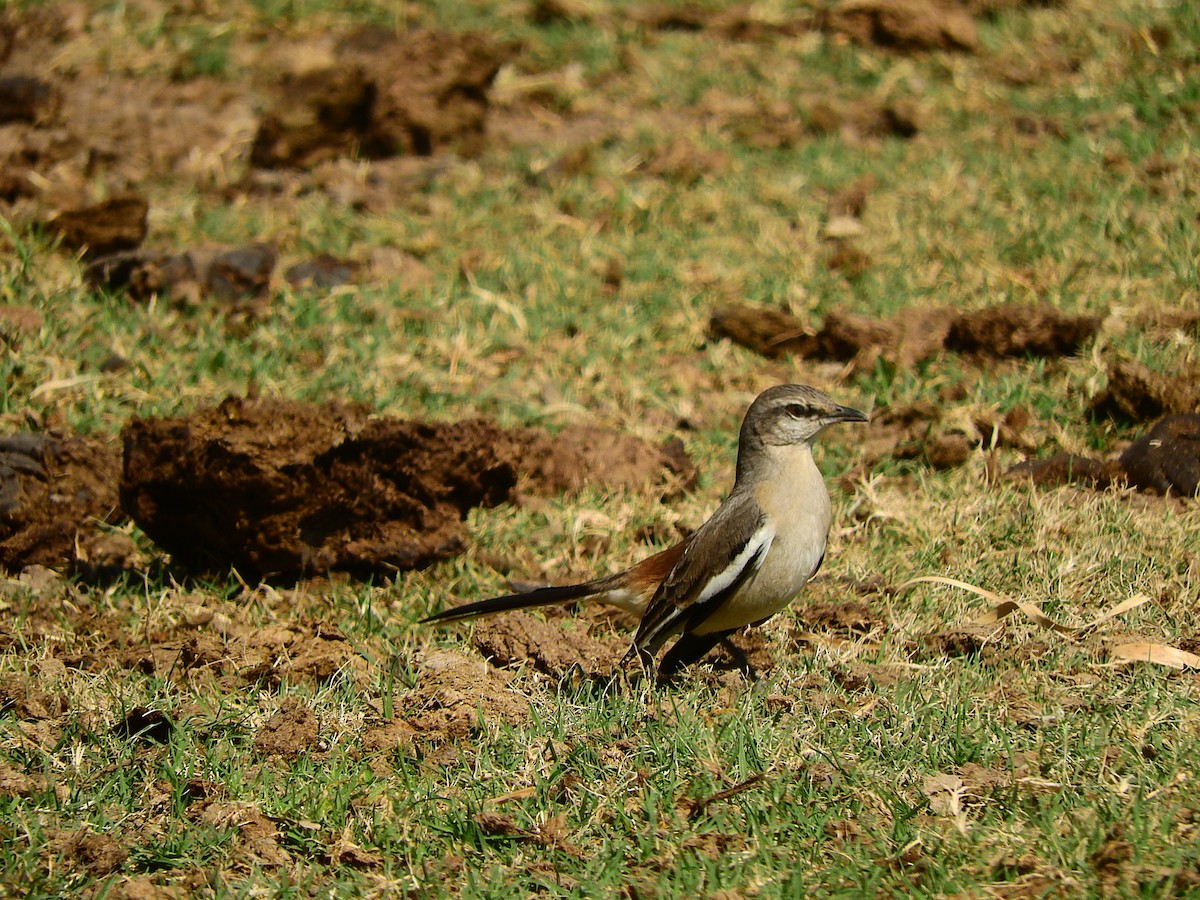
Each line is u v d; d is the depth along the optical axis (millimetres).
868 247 16391
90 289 15258
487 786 8367
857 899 7023
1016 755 8258
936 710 8883
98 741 8914
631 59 20594
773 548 9828
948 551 11414
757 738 8570
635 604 10234
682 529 12133
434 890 7445
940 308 14781
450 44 18844
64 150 18516
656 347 15109
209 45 20719
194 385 13758
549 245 16750
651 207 17391
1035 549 11180
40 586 11289
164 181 18109
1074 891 6938
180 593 11273
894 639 10234
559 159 18281
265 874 7715
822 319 15156
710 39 21359
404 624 10844
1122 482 12219
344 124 18719
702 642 10203
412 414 13539
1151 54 19906
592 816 8016
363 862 7723
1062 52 20422
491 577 11641
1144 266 15383
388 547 11547
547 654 10055
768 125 19047
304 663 9883
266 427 11047
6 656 10133
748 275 16109
